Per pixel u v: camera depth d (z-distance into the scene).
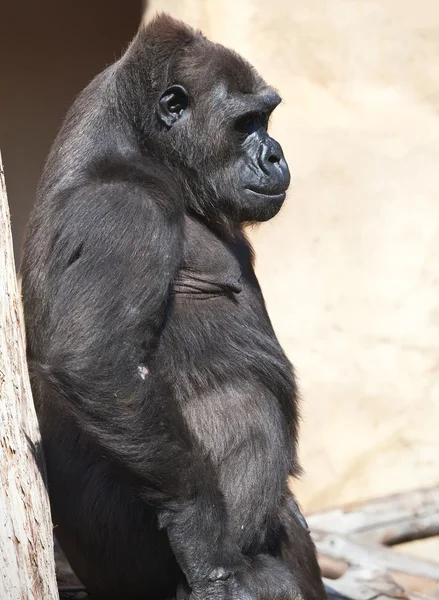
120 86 14.07
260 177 14.62
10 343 11.97
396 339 28.73
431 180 29.05
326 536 19.78
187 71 14.27
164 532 13.41
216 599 12.41
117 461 12.53
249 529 13.78
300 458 28.66
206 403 13.77
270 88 14.94
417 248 28.86
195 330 13.80
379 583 18.36
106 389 12.28
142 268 12.64
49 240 13.20
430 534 21.39
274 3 28.56
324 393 28.69
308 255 28.83
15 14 28.53
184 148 14.30
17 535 11.31
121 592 14.05
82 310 12.45
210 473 12.81
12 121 28.86
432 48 29.38
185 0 27.23
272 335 15.20
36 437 12.23
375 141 29.16
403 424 28.62
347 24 29.22
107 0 28.19
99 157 13.65
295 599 13.38
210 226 14.91
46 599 11.47
